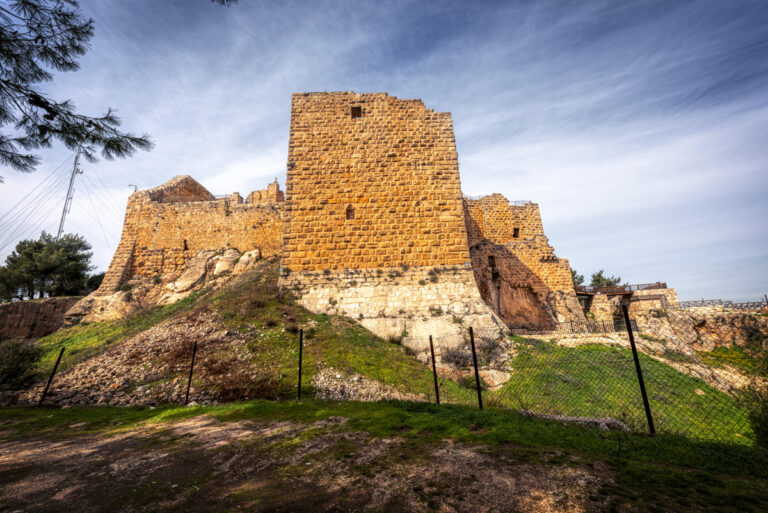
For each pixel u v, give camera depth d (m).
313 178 21.56
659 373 15.94
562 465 5.24
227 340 15.08
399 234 20.88
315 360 13.80
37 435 8.55
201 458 6.42
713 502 4.03
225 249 30.88
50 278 36.34
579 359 17.09
